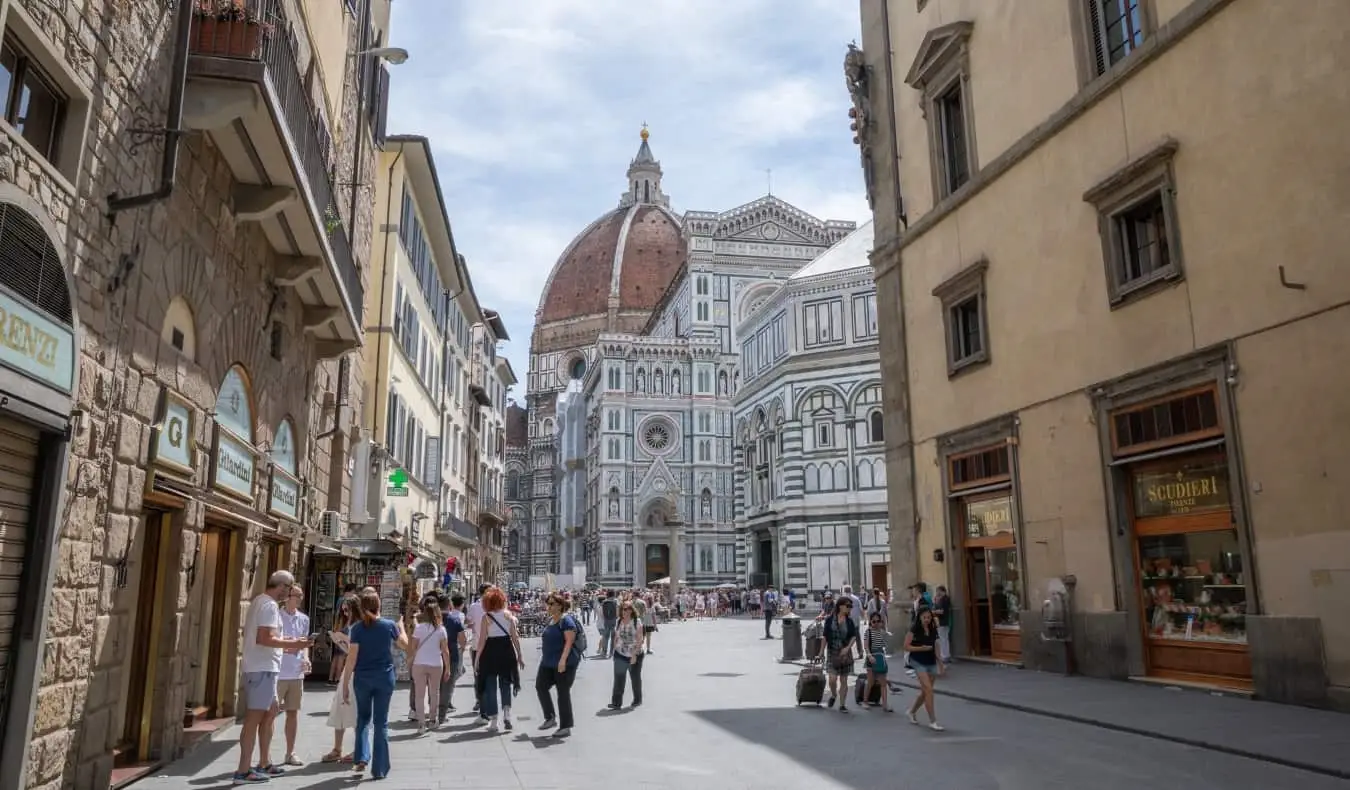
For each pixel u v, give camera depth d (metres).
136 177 9.17
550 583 66.50
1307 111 13.62
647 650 28.89
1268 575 13.83
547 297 174.00
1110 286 17.41
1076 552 18.12
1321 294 13.26
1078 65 18.67
